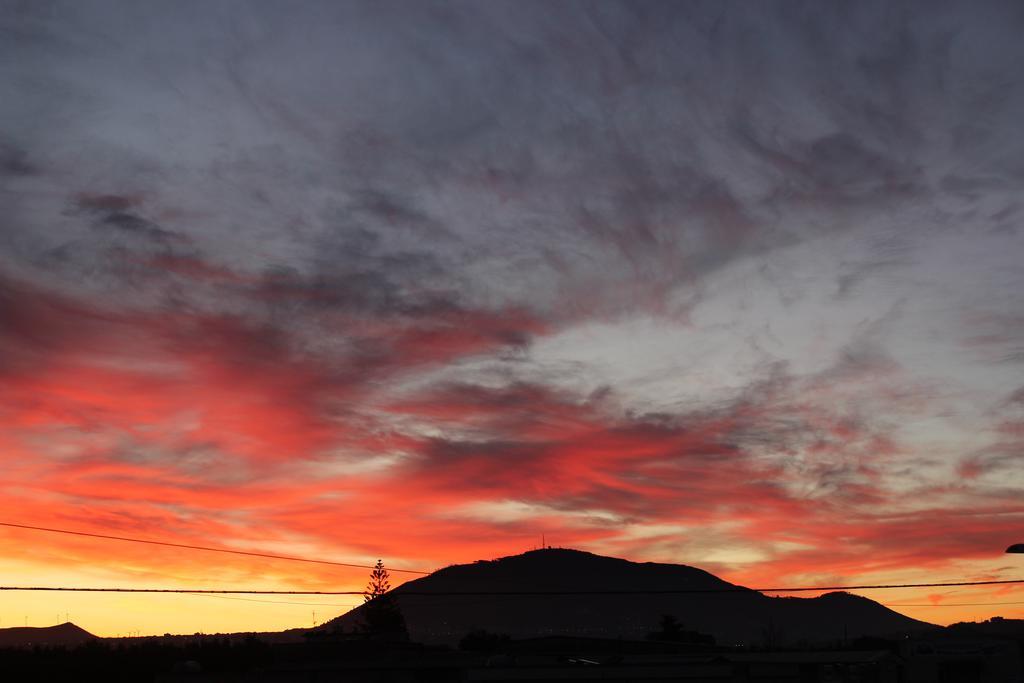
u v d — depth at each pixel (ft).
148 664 246.06
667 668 161.38
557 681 159.74
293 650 214.07
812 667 174.19
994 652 179.93
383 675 188.85
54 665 248.32
